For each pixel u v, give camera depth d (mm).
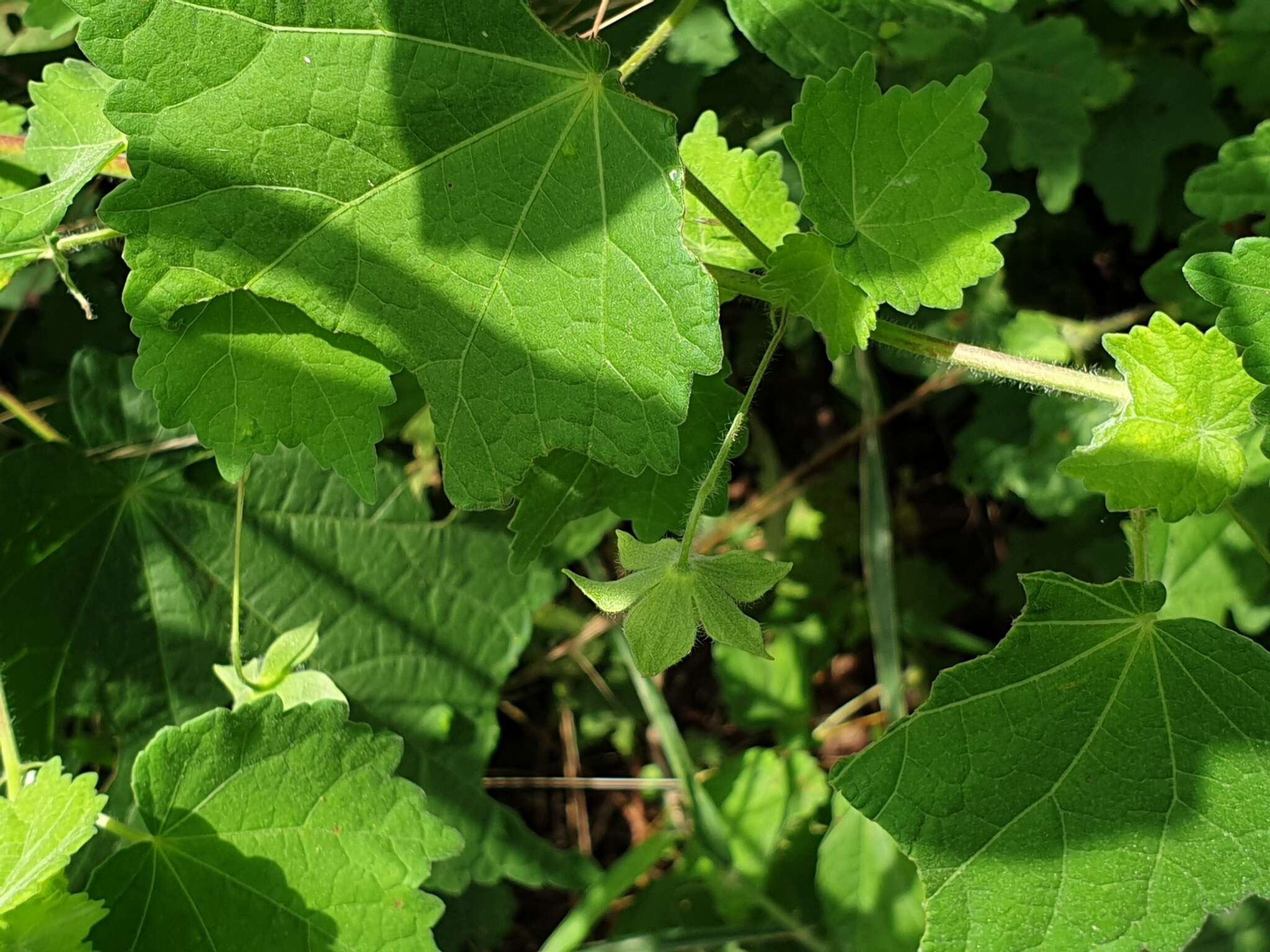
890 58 347
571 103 230
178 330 234
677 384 229
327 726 269
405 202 230
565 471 262
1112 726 236
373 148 227
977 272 244
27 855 250
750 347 412
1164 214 374
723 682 423
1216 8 356
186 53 220
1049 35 342
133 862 260
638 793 461
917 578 433
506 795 460
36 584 318
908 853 234
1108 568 372
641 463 232
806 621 430
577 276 231
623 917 400
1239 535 319
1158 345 236
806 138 243
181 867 262
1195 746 234
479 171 230
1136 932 233
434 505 362
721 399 267
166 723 331
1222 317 230
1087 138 339
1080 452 239
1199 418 238
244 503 339
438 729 350
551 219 231
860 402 378
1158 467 240
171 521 334
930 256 244
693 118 344
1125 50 369
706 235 277
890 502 453
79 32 217
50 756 319
